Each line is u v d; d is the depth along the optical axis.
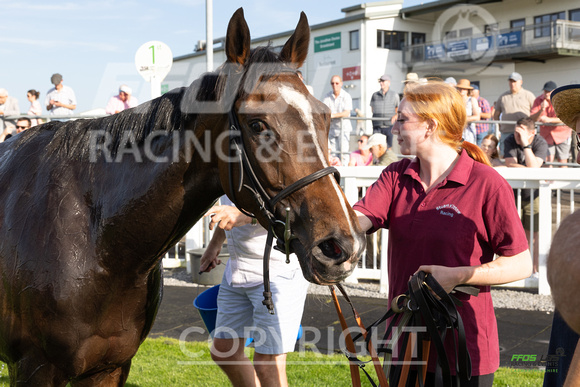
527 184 4.94
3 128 8.13
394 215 1.94
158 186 1.72
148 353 3.63
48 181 1.80
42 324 1.73
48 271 1.70
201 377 3.25
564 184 4.82
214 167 1.72
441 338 1.67
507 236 1.78
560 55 20.23
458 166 1.86
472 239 1.81
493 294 4.94
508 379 3.08
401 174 1.99
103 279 1.76
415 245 1.87
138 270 1.80
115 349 1.87
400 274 1.91
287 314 2.37
